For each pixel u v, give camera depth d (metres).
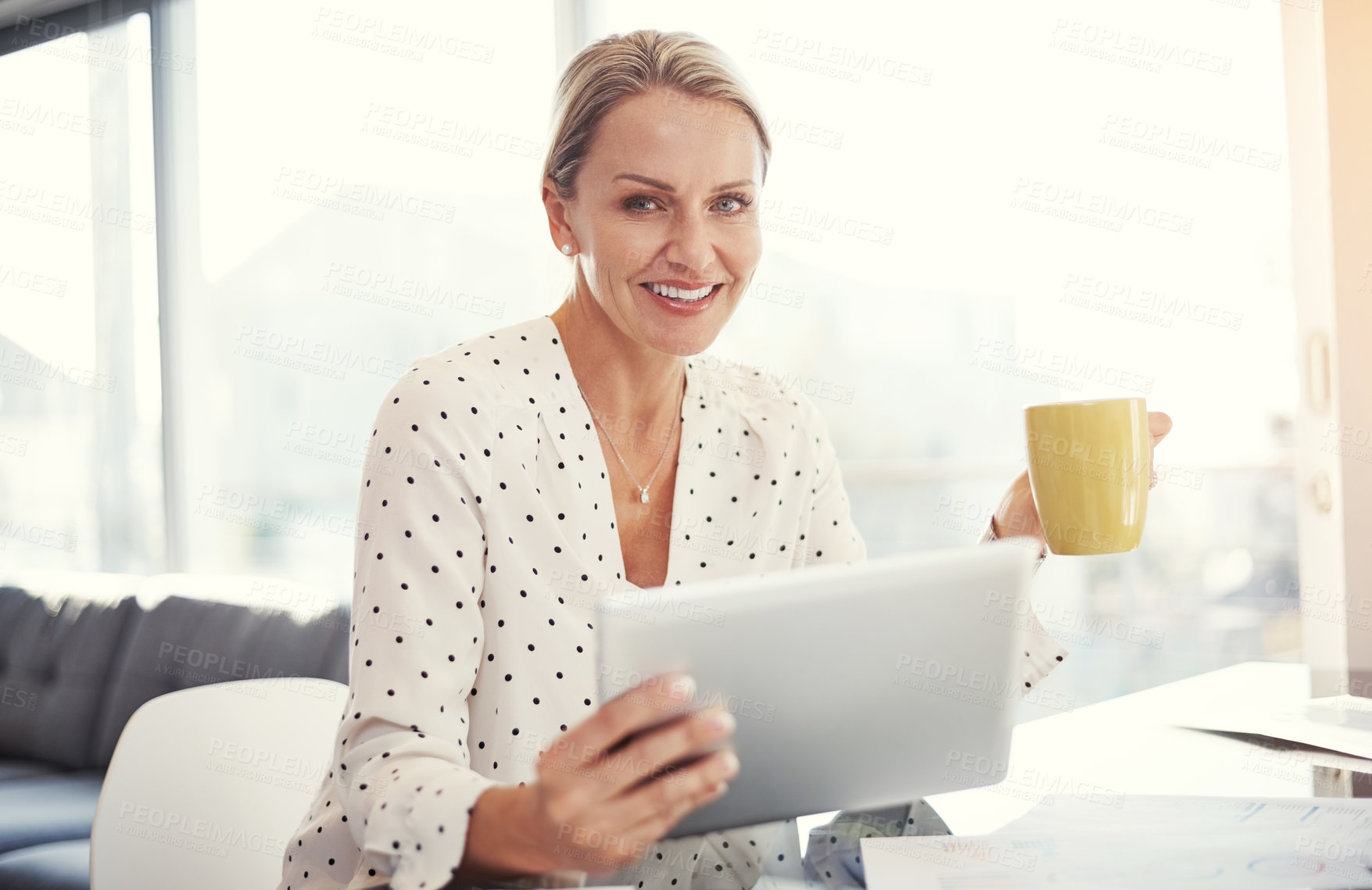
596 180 1.00
